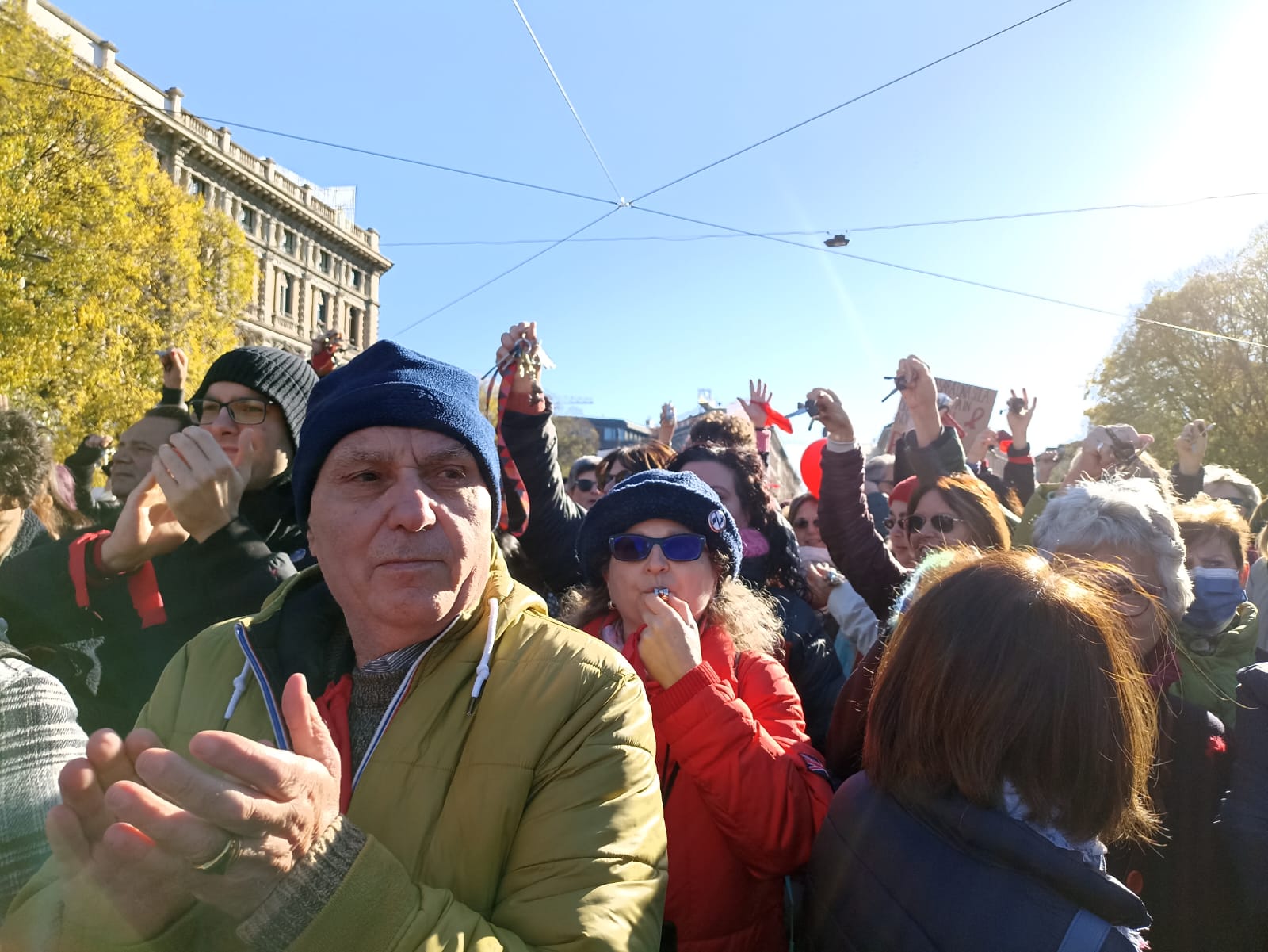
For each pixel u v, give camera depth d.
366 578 1.05
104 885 0.71
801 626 2.18
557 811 0.97
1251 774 1.36
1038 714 1.07
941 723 1.12
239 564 1.55
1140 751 1.12
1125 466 2.81
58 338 14.98
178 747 1.09
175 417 2.42
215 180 30.91
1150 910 1.42
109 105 16.25
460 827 0.96
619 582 1.76
